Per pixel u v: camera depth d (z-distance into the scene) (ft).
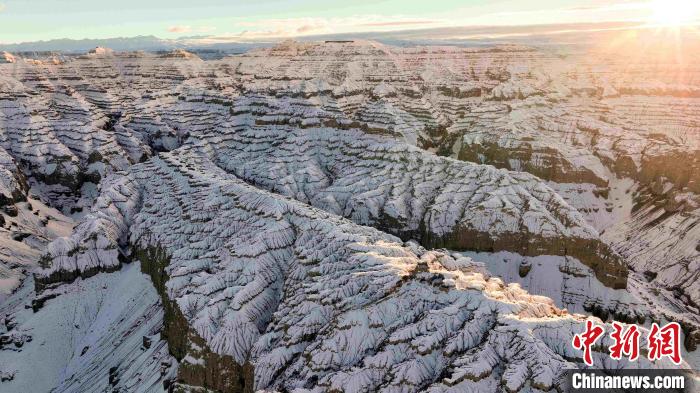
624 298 469.16
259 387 326.44
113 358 437.17
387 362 298.76
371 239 438.81
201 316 377.30
